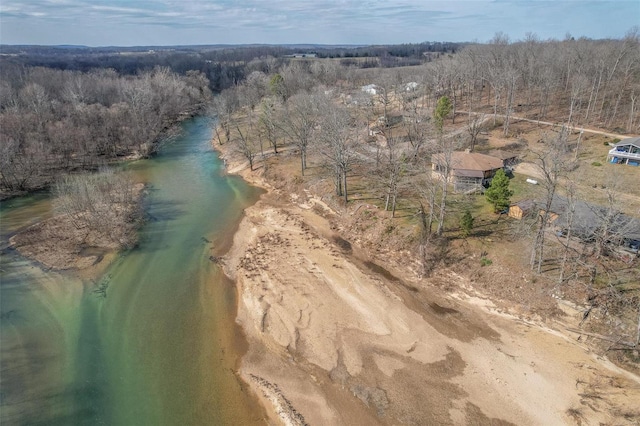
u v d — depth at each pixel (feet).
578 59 315.58
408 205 171.63
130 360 107.34
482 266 133.18
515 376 99.25
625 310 110.93
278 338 112.98
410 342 110.73
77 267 146.20
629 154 194.49
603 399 91.86
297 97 303.27
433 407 92.02
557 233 137.28
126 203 188.03
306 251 154.30
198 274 143.74
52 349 110.93
